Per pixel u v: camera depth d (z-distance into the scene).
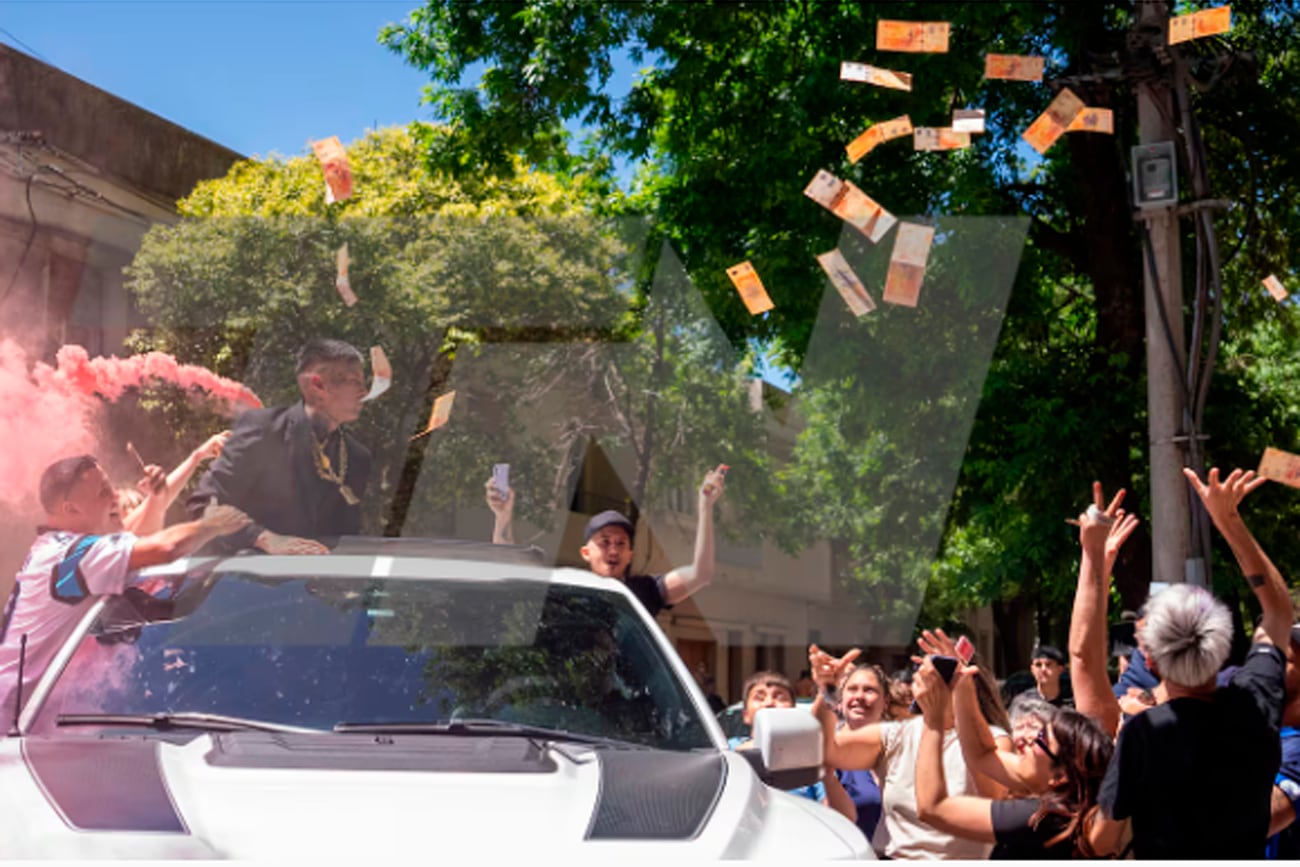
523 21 12.80
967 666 4.17
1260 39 12.76
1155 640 3.62
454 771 2.77
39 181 12.39
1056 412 11.45
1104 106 7.20
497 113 12.84
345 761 2.78
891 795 4.61
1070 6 10.75
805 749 3.19
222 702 3.12
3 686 3.33
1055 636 19.09
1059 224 13.48
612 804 2.64
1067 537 11.19
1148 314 6.87
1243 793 3.55
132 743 2.82
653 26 12.59
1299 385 15.31
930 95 11.45
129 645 3.27
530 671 3.25
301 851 2.34
